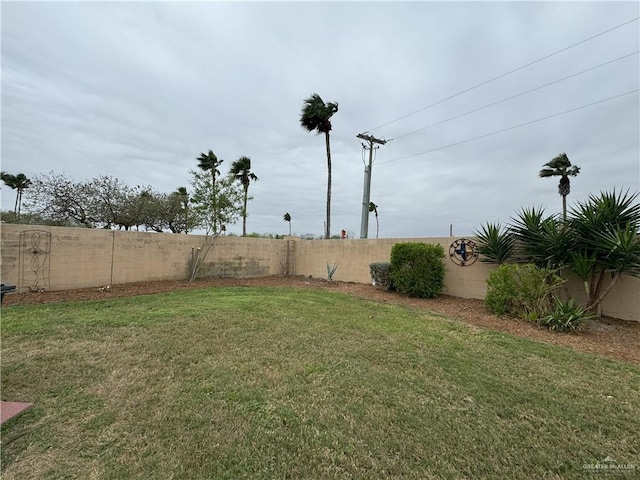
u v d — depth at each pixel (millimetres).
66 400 2871
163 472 2035
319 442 2355
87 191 15219
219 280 11492
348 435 2451
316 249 13297
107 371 3477
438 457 2227
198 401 2881
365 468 2111
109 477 1987
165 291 8727
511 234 7398
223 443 2320
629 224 5488
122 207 16016
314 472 2066
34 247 7891
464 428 2564
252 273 13148
